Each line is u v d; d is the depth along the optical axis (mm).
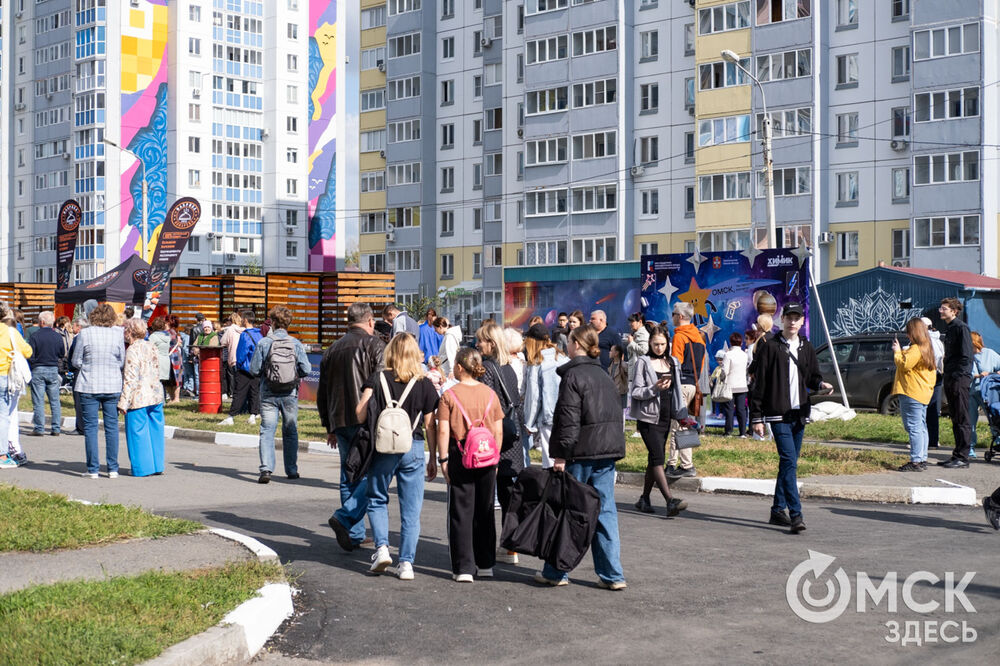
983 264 48531
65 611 6555
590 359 8367
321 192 96188
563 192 62062
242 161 92875
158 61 89938
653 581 8461
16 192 97625
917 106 50312
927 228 49875
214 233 90625
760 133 54719
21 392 15820
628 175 60156
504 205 65812
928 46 50031
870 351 25766
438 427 8594
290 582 8180
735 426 21625
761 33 54719
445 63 71688
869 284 34312
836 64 53688
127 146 88750
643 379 11703
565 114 61812
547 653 6504
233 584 7500
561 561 8055
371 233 75500
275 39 93500
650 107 60031
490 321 9891
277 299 34062
